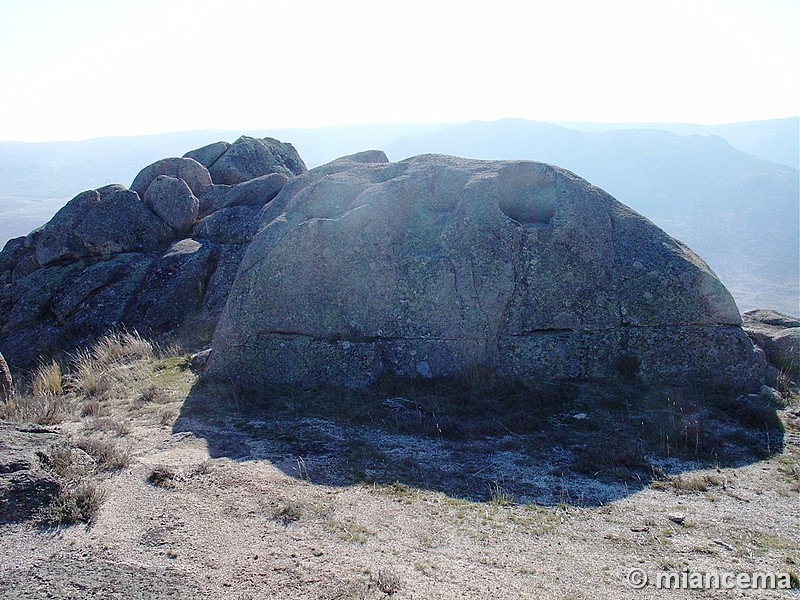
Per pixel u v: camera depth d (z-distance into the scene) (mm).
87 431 7438
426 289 9297
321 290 9586
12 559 4461
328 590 4188
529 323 9109
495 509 5637
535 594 4223
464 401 8398
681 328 9008
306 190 11148
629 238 9609
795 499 5973
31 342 12750
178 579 4281
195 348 11664
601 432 7516
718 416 8031
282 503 5570
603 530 5277
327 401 8547
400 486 6062
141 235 14648
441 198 10344
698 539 5129
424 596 4148
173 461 6488
